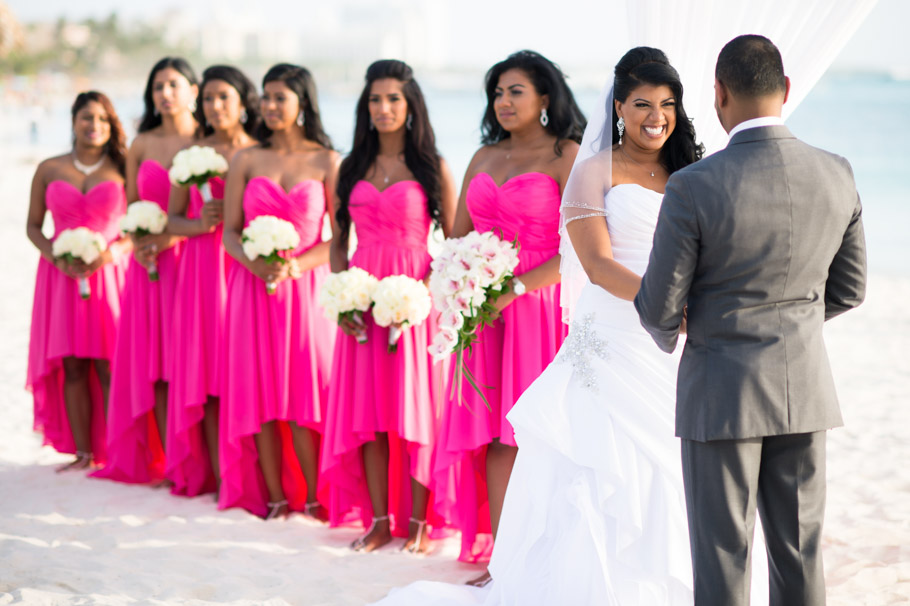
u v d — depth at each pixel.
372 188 4.57
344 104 88.81
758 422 2.56
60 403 5.79
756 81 2.62
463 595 3.63
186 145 5.54
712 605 2.60
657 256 2.61
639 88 3.18
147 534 4.55
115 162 5.85
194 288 5.14
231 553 4.31
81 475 5.60
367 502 4.73
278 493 5.00
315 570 4.13
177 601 3.67
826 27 3.43
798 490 2.65
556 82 4.02
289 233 4.66
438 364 4.55
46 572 3.88
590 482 3.15
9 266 13.54
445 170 4.64
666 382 3.16
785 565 2.68
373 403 4.46
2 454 5.98
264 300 4.87
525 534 3.40
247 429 4.81
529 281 3.90
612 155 3.33
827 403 2.62
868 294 12.45
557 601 3.12
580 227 3.18
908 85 82.69
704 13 3.51
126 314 5.36
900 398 7.39
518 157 4.10
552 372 3.35
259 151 5.03
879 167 27.52
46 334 5.59
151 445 5.66
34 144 40.88
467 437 4.00
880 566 3.96
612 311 3.22
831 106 49.22
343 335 4.51
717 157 2.62
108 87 123.31
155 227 5.13
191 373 5.05
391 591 3.67
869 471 5.51
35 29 127.38
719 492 2.61
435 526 4.64
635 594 3.06
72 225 5.69
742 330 2.58
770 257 2.54
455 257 3.68
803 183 2.56
